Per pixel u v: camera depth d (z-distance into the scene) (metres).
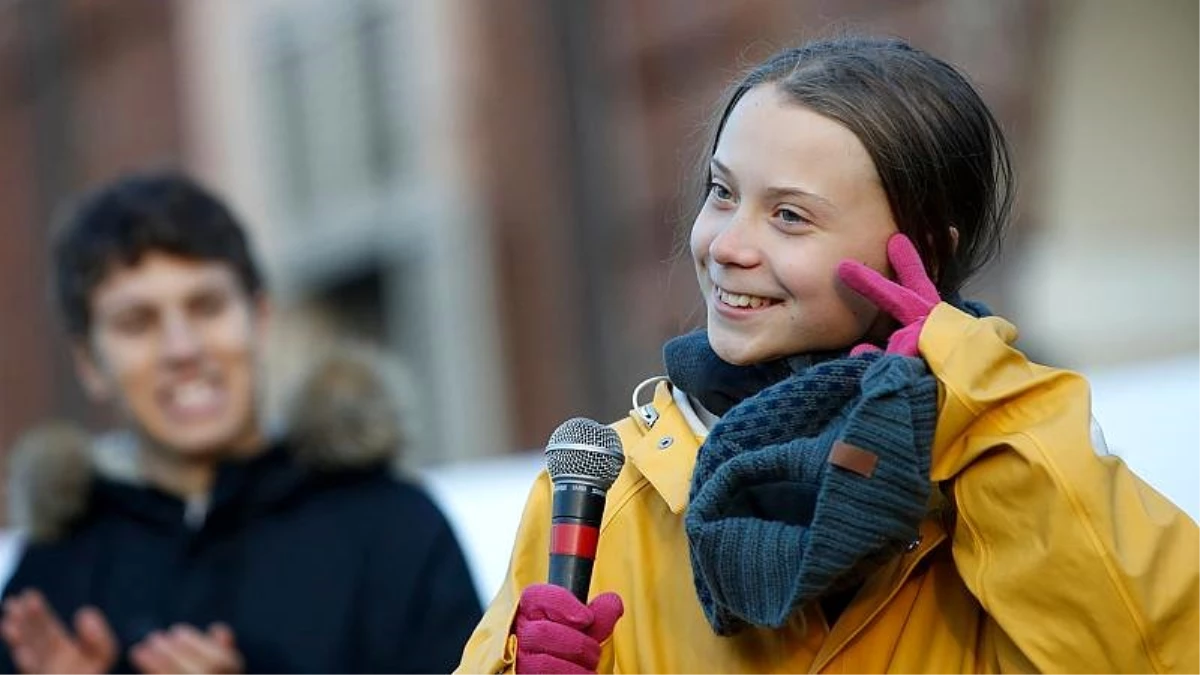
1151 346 17.28
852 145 5.72
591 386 22.06
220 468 9.72
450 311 24.42
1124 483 5.47
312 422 9.70
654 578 6.01
